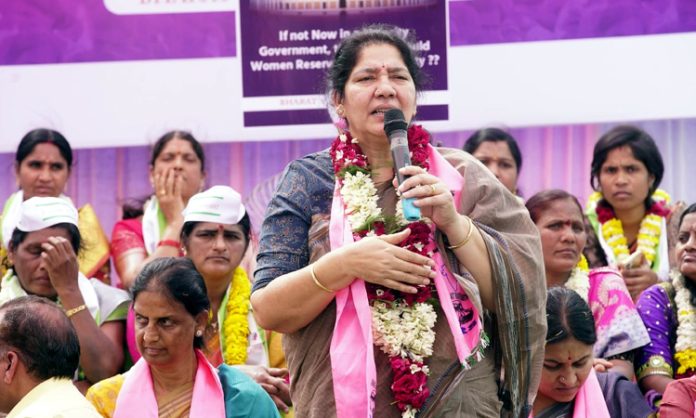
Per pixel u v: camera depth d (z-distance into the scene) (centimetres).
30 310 446
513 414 406
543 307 414
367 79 421
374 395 385
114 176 778
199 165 757
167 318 472
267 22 778
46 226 617
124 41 781
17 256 616
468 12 776
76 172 776
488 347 411
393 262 384
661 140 779
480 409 399
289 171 430
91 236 733
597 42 780
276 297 398
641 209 752
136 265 733
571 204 633
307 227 419
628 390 545
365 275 385
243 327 620
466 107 778
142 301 473
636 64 780
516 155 749
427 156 418
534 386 414
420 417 390
